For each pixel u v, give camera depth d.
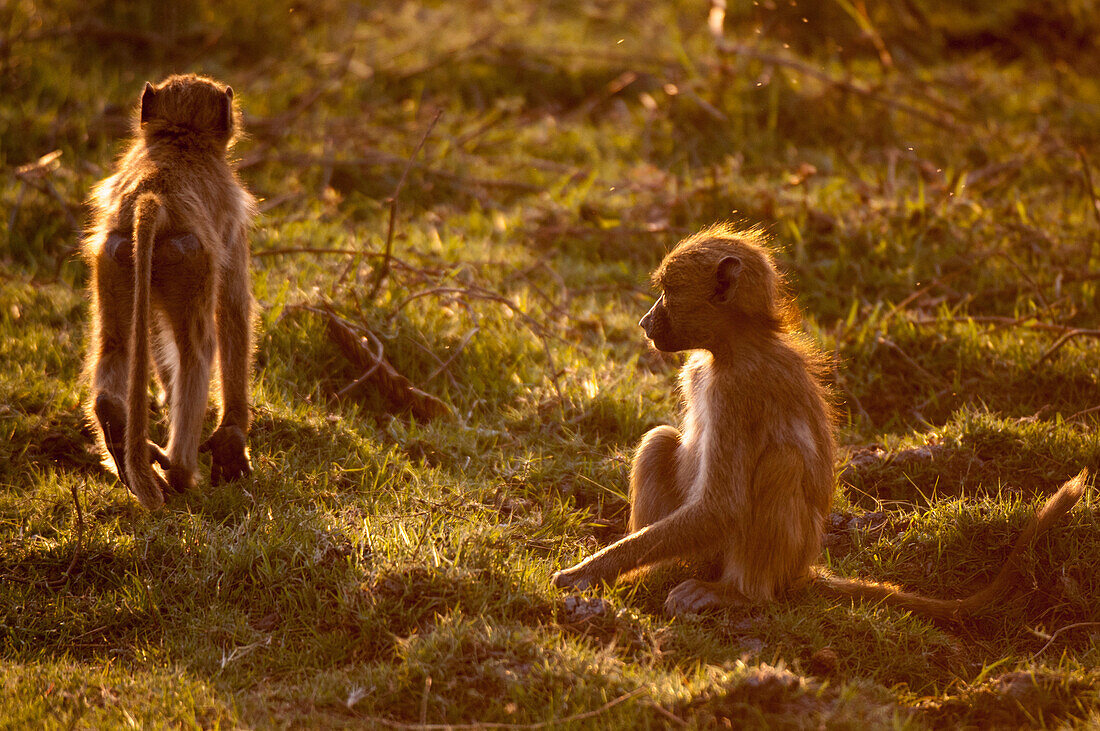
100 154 16.36
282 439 10.10
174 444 8.45
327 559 8.12
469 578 7.73
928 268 14.46
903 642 7.80
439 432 10.62
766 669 6.91
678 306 8.27
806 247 15.19
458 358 11.88
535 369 11.77
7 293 12.38
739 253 8.35
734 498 8.09
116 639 7.68
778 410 8.17
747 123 19.34
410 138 18.19
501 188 17.16
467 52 21.34
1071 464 10.15
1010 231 15.25
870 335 12.80
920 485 10.17
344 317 11.92
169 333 8.98
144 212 7.93
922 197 15.64
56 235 14.34
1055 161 18.02
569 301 13.62
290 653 7.37
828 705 6.70
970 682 7.59
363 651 7.39
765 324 8.34
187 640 7.54
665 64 21.17
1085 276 13.90
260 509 8.88
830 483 8.53
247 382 9.41
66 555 8.34
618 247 15.35
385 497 9.34
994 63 23.50
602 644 7.47
